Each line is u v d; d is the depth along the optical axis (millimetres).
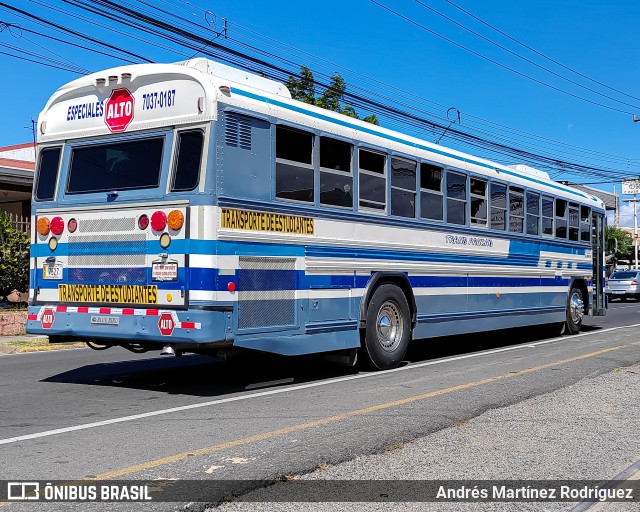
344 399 7980
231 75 8602
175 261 7730
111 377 9727
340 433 6324
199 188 7680
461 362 11234
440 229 11523
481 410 7312
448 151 11922
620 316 23078
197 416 7102
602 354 11977
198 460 5480
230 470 5211
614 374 9680
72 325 8461
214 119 7742
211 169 7676
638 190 51031
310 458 5523
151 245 7922
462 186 12148
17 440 6160
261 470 5207
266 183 8344
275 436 6234
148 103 8219
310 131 9016
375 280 10062
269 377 9688
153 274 7871
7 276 16891
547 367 10422
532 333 16484
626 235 69375
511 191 13648
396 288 10523
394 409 7352
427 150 11328
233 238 7863
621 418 6988
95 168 8547
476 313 12445
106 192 8367
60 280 8625
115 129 8445
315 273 9047
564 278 15688
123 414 7215
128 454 5688
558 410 7336
